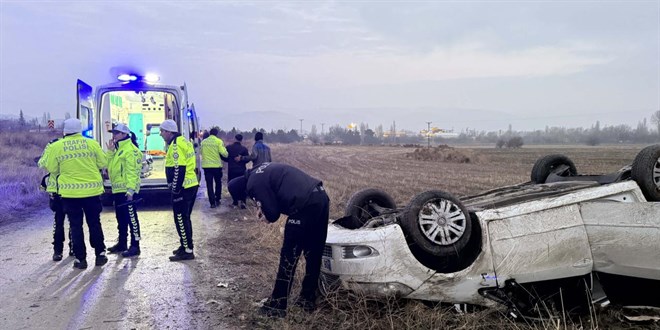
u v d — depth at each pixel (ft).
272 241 26.04
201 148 40.55
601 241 15.89
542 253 15.69
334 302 15.89
